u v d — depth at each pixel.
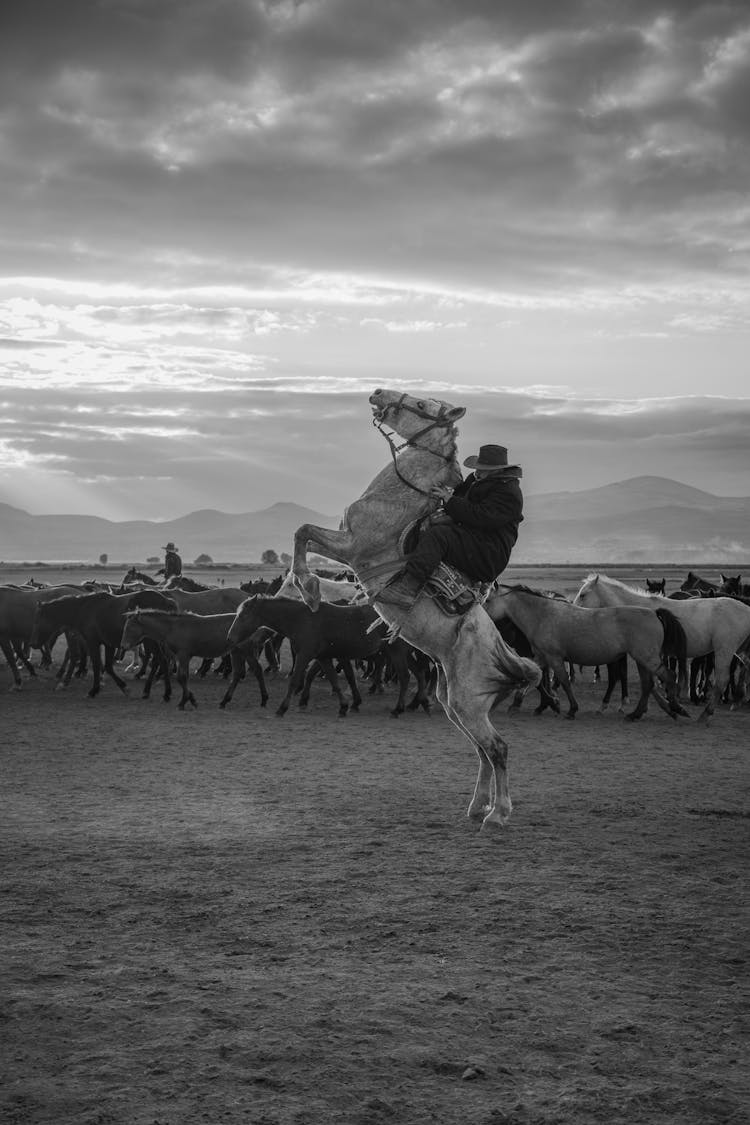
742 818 10.98
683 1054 5.21
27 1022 5.46
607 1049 5.25
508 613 20.33
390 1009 5.70
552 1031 5.45
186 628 21.05
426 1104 4.66
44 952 6.57
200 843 9.62
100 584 31.67
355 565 9.76
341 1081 4.86
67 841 9.68
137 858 9.06
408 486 9.58
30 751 15.50
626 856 9.25
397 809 11.28
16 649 27.42
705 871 8.76
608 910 7.61
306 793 12.23
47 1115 4.49
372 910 7.55
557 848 9.53
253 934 6.99
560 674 20.14
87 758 14.85
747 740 17.34
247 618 20.17
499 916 7.44
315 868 8.74
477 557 9.76
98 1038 5.28
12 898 7.79
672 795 12.31
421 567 9.52
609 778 13.52
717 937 7.02
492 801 11.02
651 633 19.61
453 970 6.34
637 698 24.22
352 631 20.05
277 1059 5.07
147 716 20.00
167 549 35.03
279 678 27.94
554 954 6.66
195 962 6.42
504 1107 4.64
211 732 17.80
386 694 24.53
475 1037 5.36
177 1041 5.25
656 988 6.09
